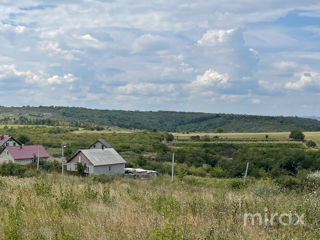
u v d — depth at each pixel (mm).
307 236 5766
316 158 57062
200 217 7426
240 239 5648
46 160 59531
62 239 5430
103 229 5926
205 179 37375
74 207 7855
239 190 14914
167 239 5316
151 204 8547
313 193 9906
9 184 12133
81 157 51719
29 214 7043
